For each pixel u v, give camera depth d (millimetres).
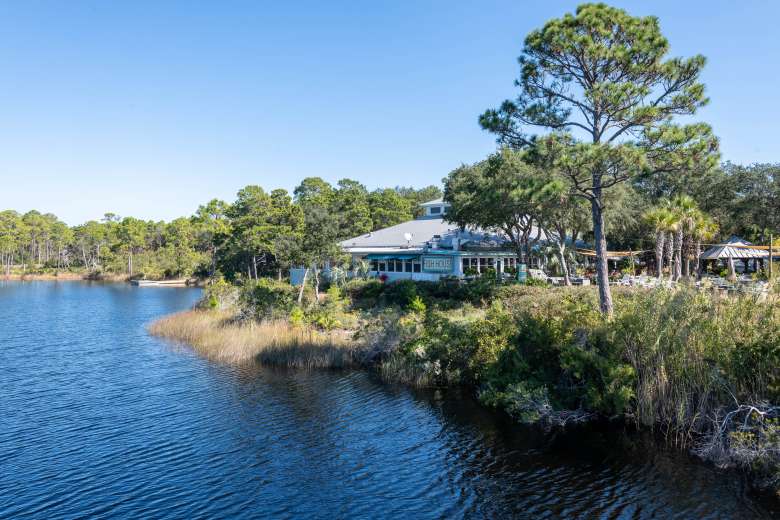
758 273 28391
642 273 45969
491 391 17844
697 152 19453
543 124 23281
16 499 11914
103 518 11055
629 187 44188
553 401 16219
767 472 11977
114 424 16906
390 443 14953
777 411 12648
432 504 11477
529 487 12125
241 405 18703
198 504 11609
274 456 14180
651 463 13062
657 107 20484
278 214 67438
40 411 18328
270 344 26531
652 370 15359
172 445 15055
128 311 49188
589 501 11391
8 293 71938
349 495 11938
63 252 129625
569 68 22828
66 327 38406
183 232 105500
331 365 24406
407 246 44531
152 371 24047
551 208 31750
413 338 23703
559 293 26578
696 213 34000
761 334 14289
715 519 10531
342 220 77000
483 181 34094
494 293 30578
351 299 37938
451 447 14547
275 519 10930
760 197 46719
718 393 14102
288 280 56375
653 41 20859
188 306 53219
